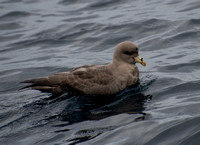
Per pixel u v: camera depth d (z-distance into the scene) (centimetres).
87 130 1062
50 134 1071
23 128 1134
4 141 1058
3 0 2906
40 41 2061
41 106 1303
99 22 2212
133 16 2239
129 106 1224
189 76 1426
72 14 2445
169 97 1252
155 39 1894
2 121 1201
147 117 1088
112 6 2542
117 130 1029
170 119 1044
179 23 2020
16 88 1508
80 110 1241
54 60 1797
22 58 1856
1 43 2073
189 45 1780
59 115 1213
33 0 2892
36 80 1384
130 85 1439
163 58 1684
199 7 2247
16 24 2345
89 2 2673
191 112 1077
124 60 1458
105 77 1379
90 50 1892
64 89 1395
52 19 2381
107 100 1323
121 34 2006
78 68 1427
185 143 925
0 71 1703
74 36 2080
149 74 1535
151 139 960
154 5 2448
